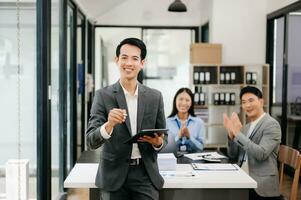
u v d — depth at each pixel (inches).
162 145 76.0
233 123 110.5
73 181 83.7
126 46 73.5
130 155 74.2
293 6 201.3
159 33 278.5
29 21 142.1
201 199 87.4
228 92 235.6
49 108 131.0
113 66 276.5
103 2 256.8
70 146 208.8
